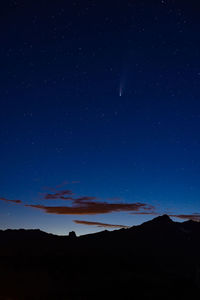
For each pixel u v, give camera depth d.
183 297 28.83
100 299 26.73
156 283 34.31
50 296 26.83
